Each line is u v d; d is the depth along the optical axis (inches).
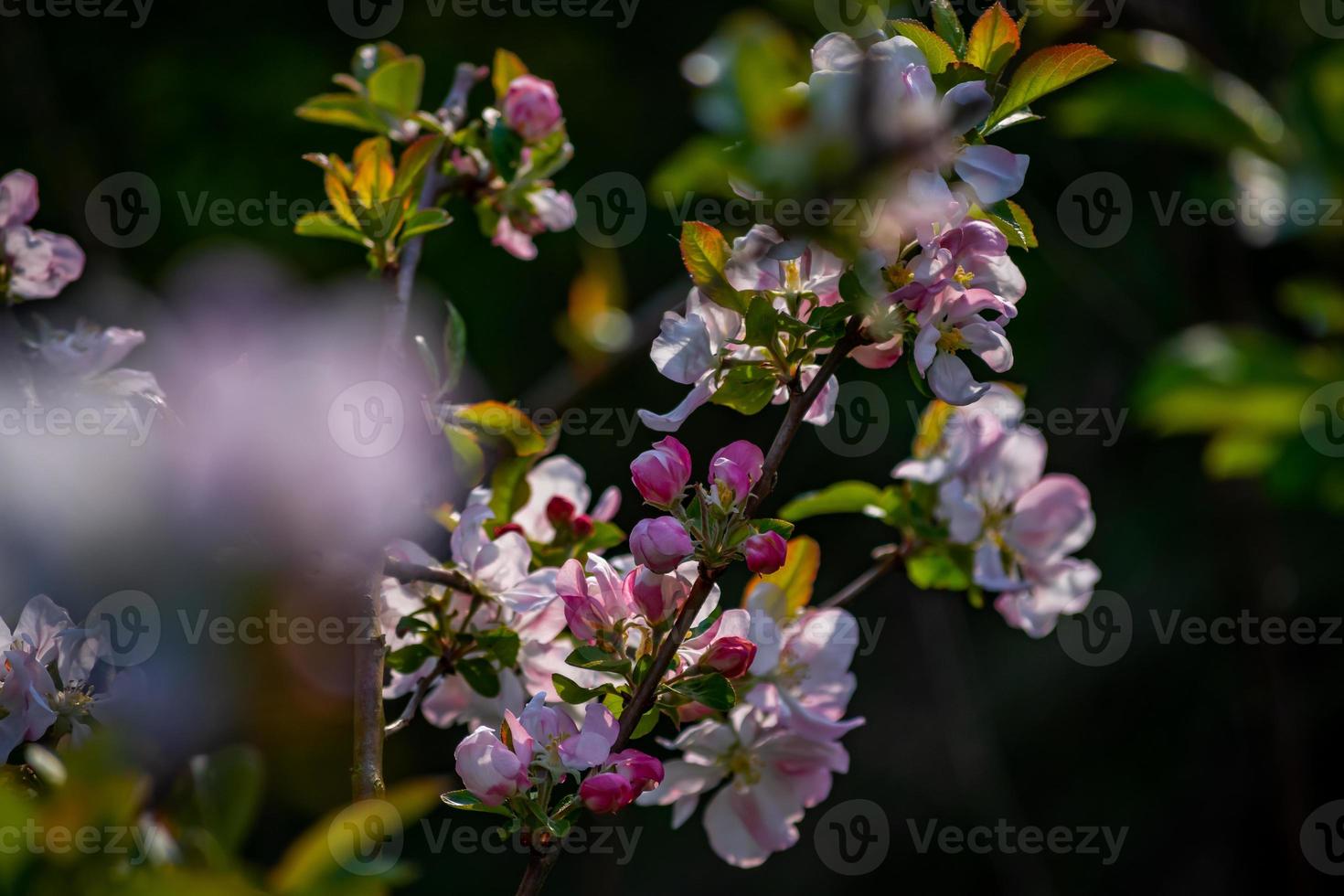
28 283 48.2
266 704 45.9
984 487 49.6
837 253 42.6
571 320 65.0
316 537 45.3
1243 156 90.0
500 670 47.0
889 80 42.1
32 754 39.9
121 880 39.4
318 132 122.6
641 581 44.3
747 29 40.1
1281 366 83.2
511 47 129.9
